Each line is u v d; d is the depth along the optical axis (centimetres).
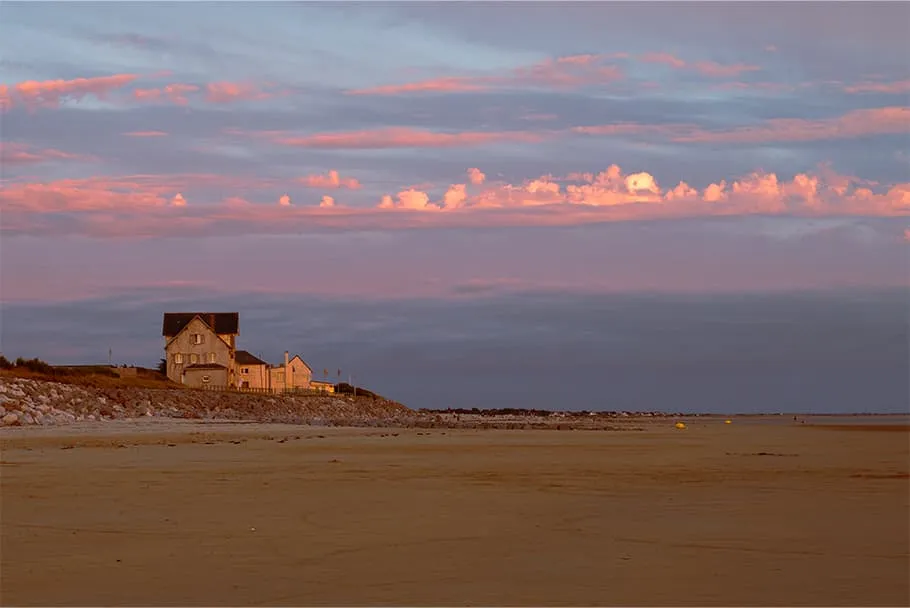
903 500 2230
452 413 19775
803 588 1282
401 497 2302
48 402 7988
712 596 1238
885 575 1362
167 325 12556
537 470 3167
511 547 1593
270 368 13912
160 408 9400
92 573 1377
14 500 2202
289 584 1309
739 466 3388
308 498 2270
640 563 1456
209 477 2820
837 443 5516
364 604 1198
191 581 1326
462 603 1204
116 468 3138
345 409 12888
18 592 1257
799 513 2000
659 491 2452
